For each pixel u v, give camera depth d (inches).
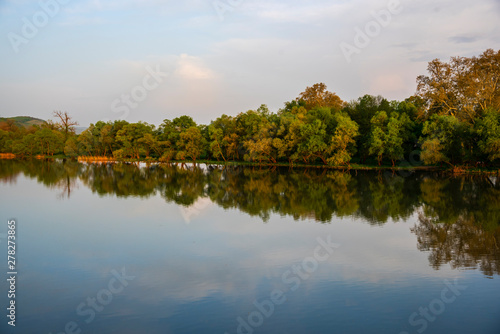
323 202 1720.0
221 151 4178.2
